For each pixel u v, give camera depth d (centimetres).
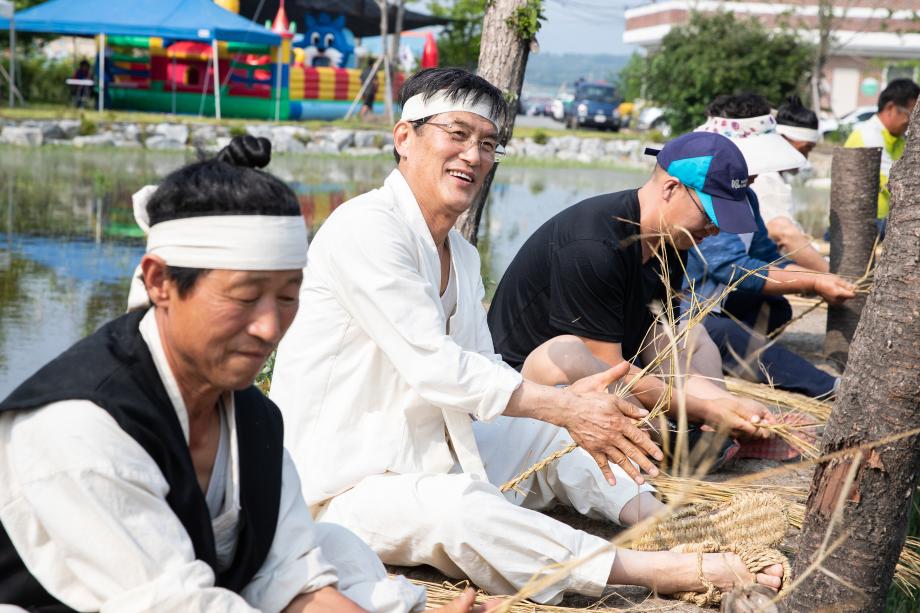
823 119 2817
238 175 177
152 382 183
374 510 278
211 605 176
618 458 281
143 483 175
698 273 506
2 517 176
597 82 3350
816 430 429
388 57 2688
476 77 291
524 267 371
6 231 1024
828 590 257
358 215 284
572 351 344
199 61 2398
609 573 274
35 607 180
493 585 276
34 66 2652
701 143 338
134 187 1416
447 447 295
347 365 288
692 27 2655
